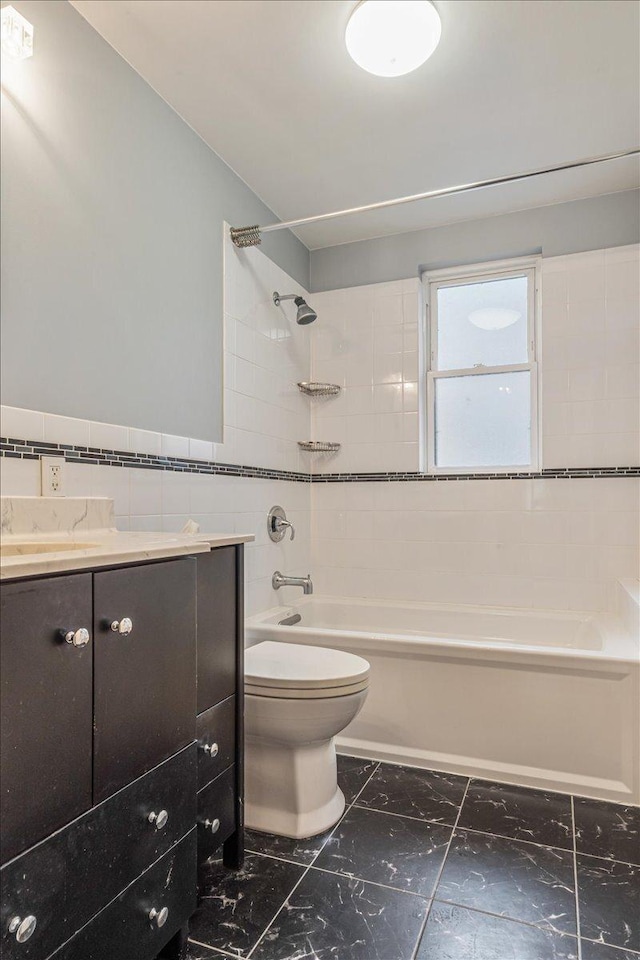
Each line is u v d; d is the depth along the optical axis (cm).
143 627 110
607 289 280
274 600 285
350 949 125
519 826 173
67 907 91
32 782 86
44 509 148
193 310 222
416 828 172
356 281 327
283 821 169
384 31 174
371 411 322
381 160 249
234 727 152
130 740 106
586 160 201
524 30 179
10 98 147
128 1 166
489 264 309
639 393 274
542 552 289
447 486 307
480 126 227
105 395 176
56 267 160
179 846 119
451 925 132
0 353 143
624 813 181
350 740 225
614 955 123
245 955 124
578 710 197
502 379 309
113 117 182
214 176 240
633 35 181
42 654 88
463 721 210
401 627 304
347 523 326
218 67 192
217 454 236
